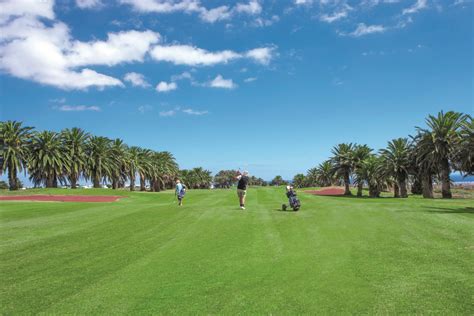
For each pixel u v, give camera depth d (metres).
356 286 7.71
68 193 57.91
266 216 18.50
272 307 6.70
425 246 11.20
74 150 74.19
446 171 55.03
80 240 12.84
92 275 8.73
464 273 8.40
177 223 16.47
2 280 8.41
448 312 6.32
